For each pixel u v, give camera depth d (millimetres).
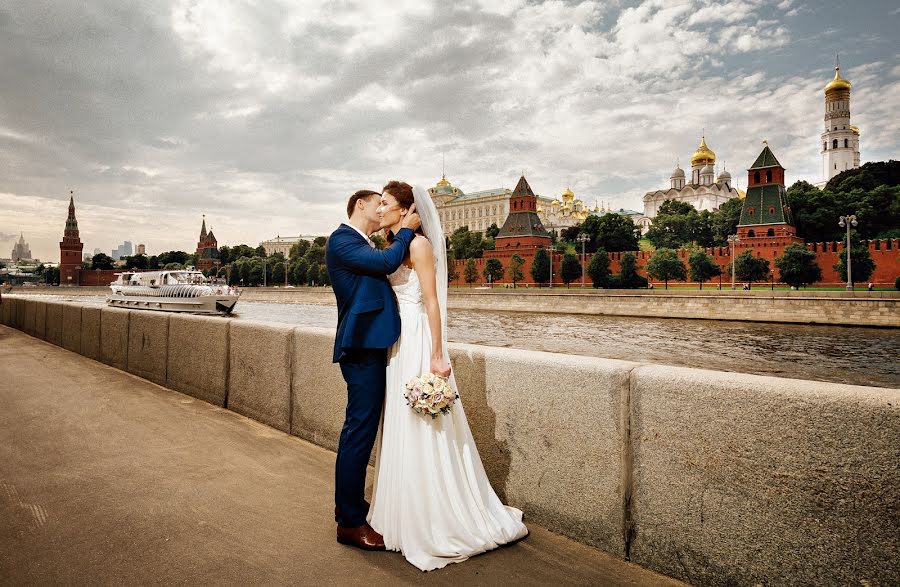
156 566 2344
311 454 3975
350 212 2740
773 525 2021
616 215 98500
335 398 4035
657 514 2348
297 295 90438
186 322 5984
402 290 2635
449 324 49375
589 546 2594
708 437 2186
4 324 14703
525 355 2902
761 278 70875
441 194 172750
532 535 2713
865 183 88125
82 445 4055
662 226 108188
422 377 2451
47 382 6461
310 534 2699
